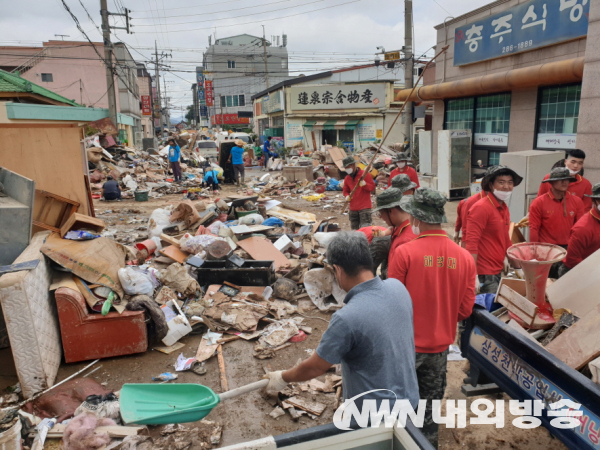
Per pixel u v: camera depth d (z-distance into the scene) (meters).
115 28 21.98
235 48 70.62
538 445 3.23
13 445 2.90
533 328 2.93
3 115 13.41
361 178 7.38
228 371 4.20
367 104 29.20
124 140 30.52
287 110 30.89
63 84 33.12
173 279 5.43
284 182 17.61
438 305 2.71
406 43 17.41
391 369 2.03
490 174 4.04
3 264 4.51
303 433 1.76
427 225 2.76
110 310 4.35
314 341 4.75
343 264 2.10
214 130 50.84
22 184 4.61
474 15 11.94
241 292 5.55
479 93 12.06
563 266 4.40
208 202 12.90
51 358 3.98
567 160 5.18
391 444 1.86
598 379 2.17
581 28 8.88
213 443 3.24
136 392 2.98
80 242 4.79
